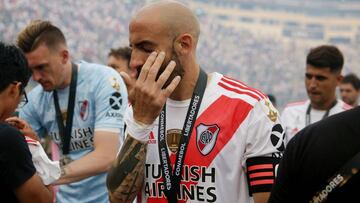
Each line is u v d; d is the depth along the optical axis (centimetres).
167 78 214
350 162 163
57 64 326
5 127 214
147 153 231
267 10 5875
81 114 346
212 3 5584
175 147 229
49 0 2986
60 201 355
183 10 222
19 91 229
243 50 4666
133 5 3550
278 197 176
